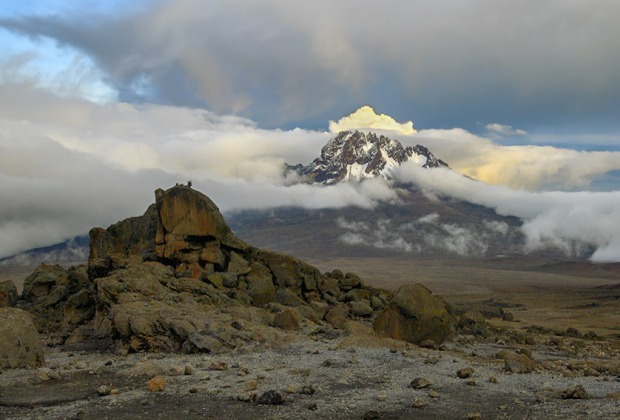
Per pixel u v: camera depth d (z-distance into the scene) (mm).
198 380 25172
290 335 37844
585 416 18516
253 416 19312
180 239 57688
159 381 23391
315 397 21922
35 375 27094
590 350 46562
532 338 50281
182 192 58469
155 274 50438
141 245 62906
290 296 57906
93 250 64250
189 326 37750
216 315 42500
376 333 40156
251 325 39938
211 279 54469
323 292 63812
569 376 26906
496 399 21531
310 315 52438
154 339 38188
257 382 24266
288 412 19750
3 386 24922
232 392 22750
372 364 29141
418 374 26562
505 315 85000
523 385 24172
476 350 39469
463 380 25188
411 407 20375
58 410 20484
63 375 27234
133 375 26656
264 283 57406
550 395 21891
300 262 63094
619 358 40469
